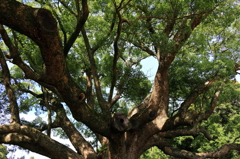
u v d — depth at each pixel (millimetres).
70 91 5684
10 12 3896
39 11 4109
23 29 4145
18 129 7914
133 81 13812
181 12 9039
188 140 18516
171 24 10375
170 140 13617
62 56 4867
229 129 17922
